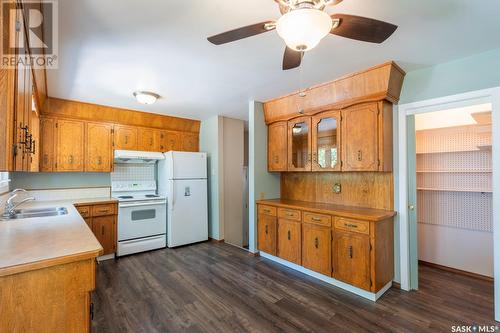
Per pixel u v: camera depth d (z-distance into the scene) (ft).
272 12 5.30
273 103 11.93
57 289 4.00
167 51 6.94
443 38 6.40
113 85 9.54
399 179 8.87
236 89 10.25
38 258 3.86
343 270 8.64
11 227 5.88
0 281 3.58
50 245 4.49
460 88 7.59
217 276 9.91
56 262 3.90
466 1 4.98
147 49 6.81
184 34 6.10
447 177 10.72
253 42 6.48
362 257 8.14
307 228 9.81
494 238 7.00
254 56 7.29
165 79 9.02
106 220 11.86
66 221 6.61
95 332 6.48
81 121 12.21
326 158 10.18
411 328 6.60
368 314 7.26
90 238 4.94
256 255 12.28
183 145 15.67
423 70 8.32
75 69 8.00
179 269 10.62
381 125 8.47
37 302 3.84
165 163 14.03
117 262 11.44
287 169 11.60
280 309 7.55
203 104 12.44
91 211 11.47
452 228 10.48
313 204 10.78
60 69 7.98
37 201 11.61
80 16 5.30
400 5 5.11
